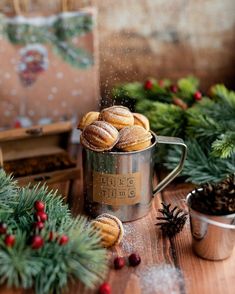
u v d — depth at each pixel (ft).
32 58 2.14
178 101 1.93
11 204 1.33
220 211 1.23
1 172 1.39
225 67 2.40
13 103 2.19
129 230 1.42
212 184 1.29
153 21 2.27
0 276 1.14
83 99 2.25
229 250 1.27
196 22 2.31
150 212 1.52
